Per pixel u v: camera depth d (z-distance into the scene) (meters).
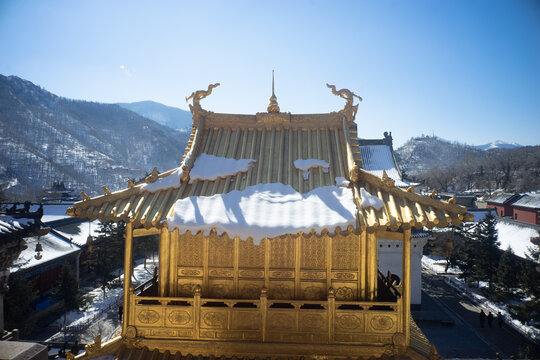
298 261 9.52
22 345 8.21
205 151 11.27
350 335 8.76
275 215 8.61
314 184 9.87
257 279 9.59
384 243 35.66
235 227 8.25
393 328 8.73
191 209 8.73
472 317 35.16
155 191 9.38
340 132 11.71
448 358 26.50
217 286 9.62
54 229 46.09
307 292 9.51
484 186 135.75
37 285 36.56
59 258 39.12
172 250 9.68
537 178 119.19
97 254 40.88
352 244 9.54
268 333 8.85
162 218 8.68
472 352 27.45
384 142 52.28
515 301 36.69
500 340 29.62
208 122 12.23
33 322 30.42
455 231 48.69
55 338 29.45
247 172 10.37
